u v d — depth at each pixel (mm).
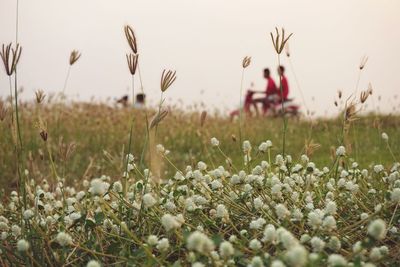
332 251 2395
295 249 1740
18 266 2418
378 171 3338
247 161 3350
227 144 8359
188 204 2703
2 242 2617
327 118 9258
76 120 9938
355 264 1861
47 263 2439
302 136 9008
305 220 2498
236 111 11844
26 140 7387
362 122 9352
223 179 3074
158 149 3242
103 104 11719
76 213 2867
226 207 2939
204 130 8531
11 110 2789
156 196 3008
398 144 6887
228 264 2025
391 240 2551
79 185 5047
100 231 2557
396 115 9344
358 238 2574
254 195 2998
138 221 2686
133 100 2854
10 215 3258
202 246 1870
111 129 9297
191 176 3121
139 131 9109
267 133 9680
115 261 2404
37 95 2980
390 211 2727
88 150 7996
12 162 6117
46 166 6137
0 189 5148
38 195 3055
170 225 2119
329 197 3109
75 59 3447
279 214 2395
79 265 2398
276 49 3242
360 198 3154
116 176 5227
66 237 2326
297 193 2914
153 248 2539
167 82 2588
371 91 3271
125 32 2695
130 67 2764
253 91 14211
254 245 2156
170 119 9750
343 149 3402
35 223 2602
